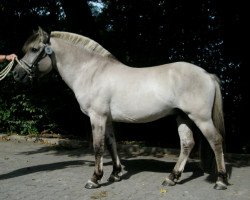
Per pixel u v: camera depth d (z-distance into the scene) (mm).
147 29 8930
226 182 5039
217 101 4926
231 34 8430
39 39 5203
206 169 5332
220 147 4875
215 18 8664
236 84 8836
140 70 5109
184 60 8969
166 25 8820
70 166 6516
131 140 9359
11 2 8805
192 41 8828
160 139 9320
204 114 4797
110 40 9203
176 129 9281
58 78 9688
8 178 5637
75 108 9805
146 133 9469
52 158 7324
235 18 8336
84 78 5176
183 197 4664
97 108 5070
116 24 9289
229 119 8891
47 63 5270
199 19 8633
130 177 5668
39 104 9734
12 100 10125
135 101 4949
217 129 4953
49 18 9625
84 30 9008
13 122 10078
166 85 4855
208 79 4863
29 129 9922
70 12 9016
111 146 5418
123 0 8945
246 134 8695
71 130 10117
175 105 4902
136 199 4590
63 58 5250
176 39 8836
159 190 4969
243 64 8523
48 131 9992
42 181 5441
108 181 5410
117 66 5191
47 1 9164
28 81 5328
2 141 9469
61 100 9711
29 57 5223
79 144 8703
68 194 4797
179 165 5230
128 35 9102
